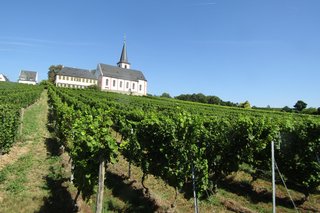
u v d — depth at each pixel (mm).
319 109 65438
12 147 18141
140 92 139750
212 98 111000
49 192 11703
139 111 20125
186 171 11070
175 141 11188
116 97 72000
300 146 13008
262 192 13500
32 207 10312
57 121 21203
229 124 13320
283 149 13422
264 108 85188
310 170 12609
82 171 10039
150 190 12766
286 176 13734
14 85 93625
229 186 14055
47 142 20469
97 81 137000
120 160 17203
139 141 12703
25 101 39344
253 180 14031
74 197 11375
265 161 13805
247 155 12938
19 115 20469
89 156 9859
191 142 11195
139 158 13023
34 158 16141
